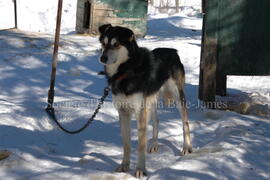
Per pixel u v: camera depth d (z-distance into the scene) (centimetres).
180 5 2988
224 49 631
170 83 437
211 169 350
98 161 391
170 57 440
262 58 632
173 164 363
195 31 1711
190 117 557
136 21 1338
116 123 532
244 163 368
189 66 953
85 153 429
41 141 448
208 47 612
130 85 357
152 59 390
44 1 2139
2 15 1908
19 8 2023
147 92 371
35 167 378
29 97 656
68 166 382
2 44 1013
